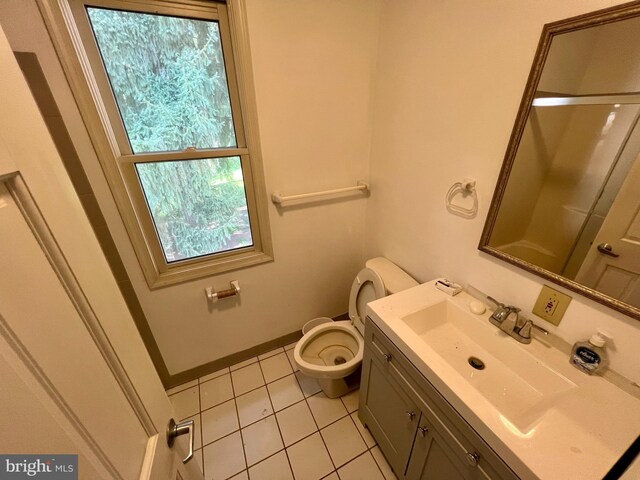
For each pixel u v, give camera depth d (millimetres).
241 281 1685
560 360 908
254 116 1337
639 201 687
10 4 843
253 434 1479
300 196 1592
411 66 1291
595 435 690
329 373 1442
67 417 334
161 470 544
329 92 1467
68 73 964
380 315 1138
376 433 1358
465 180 1150
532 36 838
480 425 738
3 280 278
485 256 1152
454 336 1192
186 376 1769
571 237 850
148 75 1163
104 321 443
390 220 1687
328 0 1283
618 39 663
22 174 315
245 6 1145
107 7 1012
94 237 454
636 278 729
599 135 733
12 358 275
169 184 1356
